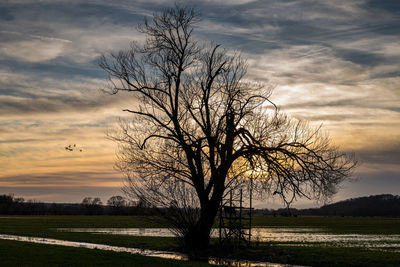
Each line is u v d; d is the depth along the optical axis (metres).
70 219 138.50
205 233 37.72
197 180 37.66
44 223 102.50
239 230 38.59
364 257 33.28
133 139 38.31
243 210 39.53
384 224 125.69
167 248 39.12
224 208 38.50
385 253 37.16
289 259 31.81
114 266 25.69
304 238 60.06
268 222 137.50
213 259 32.12
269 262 30.77
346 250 39.84
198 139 36.47
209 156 37.72
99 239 50.53
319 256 33.69
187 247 37.78
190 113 38.41
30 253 31.22
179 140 37.75
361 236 66.75
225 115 37.09
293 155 35.19
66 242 45.91
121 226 91.19
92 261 27.67
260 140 36.62
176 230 38.72
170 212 37.91
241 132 37.28
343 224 124.25
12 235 56.84
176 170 37.03
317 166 34.41
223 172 37.00
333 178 34.19
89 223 105.19
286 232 77.19
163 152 37.59
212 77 38.22
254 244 42.75
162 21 39.28
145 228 83.69
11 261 27.08
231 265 28.75
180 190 37.56
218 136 37.78
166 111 38.28
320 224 123.44
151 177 37.38
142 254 34.94
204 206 37.81
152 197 37.66
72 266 25.48
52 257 29.28
